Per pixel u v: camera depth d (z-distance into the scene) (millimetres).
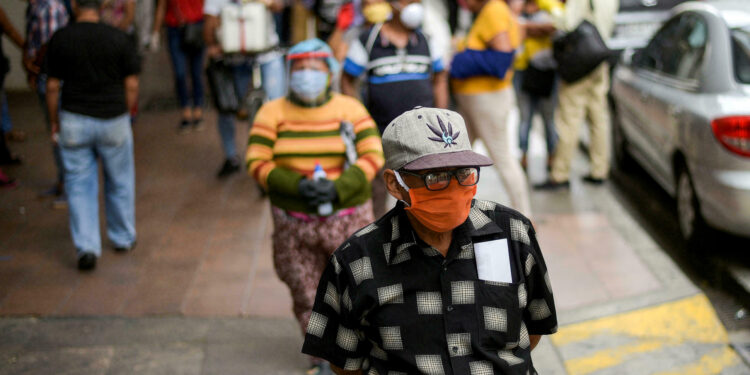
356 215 3732
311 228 3676
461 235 2039
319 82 3582
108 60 4918
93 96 4945
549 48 6902
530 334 2244
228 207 6344
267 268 5184
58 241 5590
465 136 2027
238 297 4770
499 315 2035
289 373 3949
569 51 6441
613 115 8023
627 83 7109
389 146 2037
